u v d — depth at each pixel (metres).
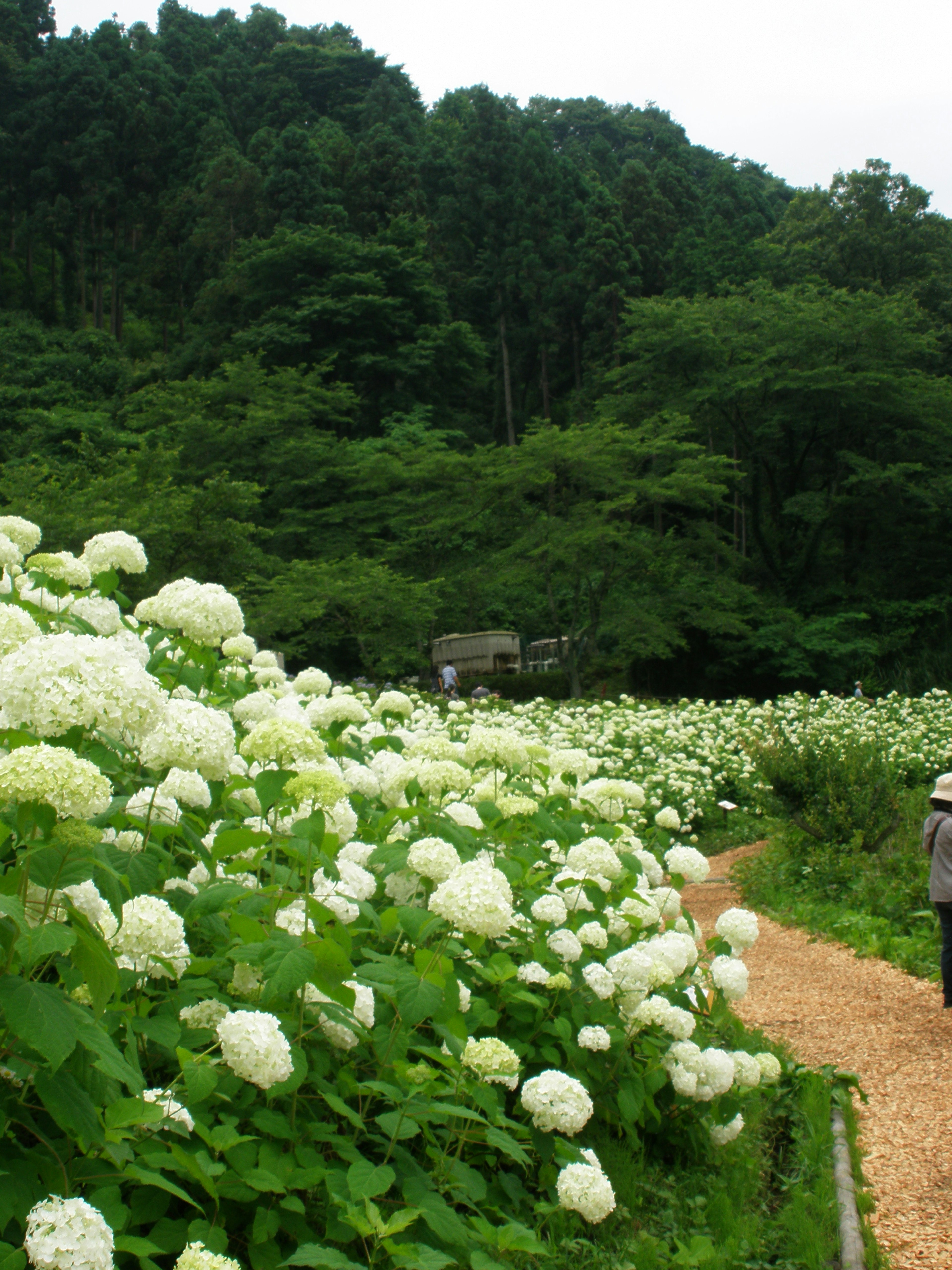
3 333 58.28
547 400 61.97
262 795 2.76
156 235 72.56
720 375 36.72
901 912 8.27
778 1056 5.10
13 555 4.16
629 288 59.59
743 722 16.42
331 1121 2.79
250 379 39.16
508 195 65.69
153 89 78.00
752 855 11.50
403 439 42.34
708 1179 3.86
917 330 45.03
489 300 65.69
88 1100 1.84
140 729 2.36
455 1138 2.97
